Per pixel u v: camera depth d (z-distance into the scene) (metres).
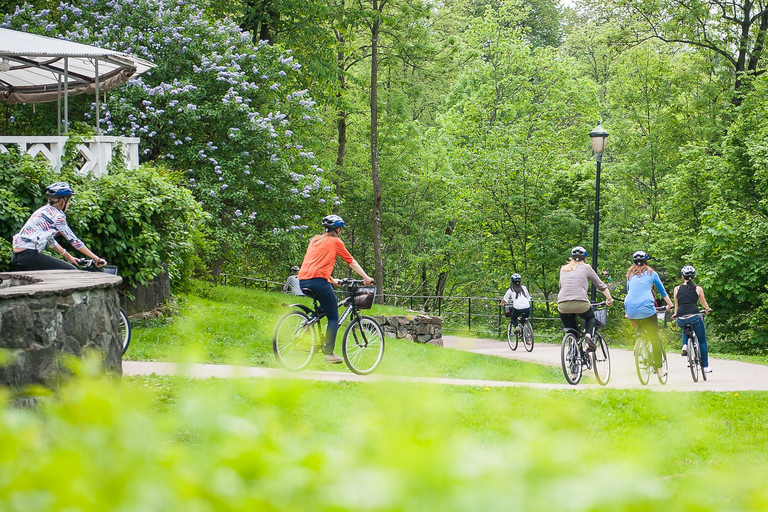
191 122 20.33
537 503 0.85
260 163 21.56
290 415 1.19
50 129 20.14
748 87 31.84
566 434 1.05
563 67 39.25
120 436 1.00
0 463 0.93
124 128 19.92
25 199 11.62
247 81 22.23
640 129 36.94
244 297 20.16
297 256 23.55
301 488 0.88
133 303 12.72
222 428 1.02
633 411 8.18
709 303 27.48
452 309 38.34
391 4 28.73
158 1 21.28
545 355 18.61
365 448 0.96
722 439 6.81
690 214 30.44
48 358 5.84
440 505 0.84
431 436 0.98
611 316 32.28
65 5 21.17
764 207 26.69
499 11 40.28
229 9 26.16
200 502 0.87
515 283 20.44
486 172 32.91
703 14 31.78
